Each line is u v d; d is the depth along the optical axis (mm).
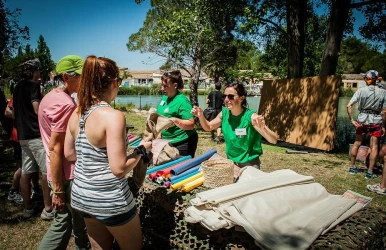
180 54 11508
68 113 2113
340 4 8500
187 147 3309
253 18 9273
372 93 5160
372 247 1789
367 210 1976
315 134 8172
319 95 8320
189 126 3113
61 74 2225
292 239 1598
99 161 1693
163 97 3352
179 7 13539
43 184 3363
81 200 1736
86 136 1705
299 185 2078
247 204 1804
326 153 7648
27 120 3154
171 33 10766
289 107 9242
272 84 10125
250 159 2713
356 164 6309
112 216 1712
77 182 1762
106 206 1693
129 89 38938
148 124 2648
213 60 14039
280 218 1740
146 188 2418
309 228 1671
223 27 11477
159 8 13734
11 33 11258
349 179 5293
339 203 1977
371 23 10984
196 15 10617
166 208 2262
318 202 1975
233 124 2709
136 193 2523
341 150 8031
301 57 9898
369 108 5219
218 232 1923
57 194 2188
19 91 3180
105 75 1741
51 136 2123
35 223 3438
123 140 1639
